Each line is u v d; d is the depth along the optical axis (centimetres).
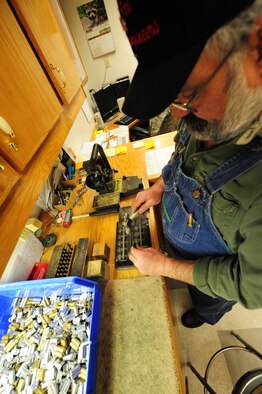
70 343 61
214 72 29
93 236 94
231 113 34
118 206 101
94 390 53
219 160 48
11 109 48
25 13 56
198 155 55
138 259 67
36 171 58
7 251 44
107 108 216
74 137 156
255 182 41
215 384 109
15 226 47
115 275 78
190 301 139
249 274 40
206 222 56
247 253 41
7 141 46
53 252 85
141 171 125
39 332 65
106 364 57
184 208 62
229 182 45
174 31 27
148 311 65
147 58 30
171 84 30
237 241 49
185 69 28
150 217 93
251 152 43
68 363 57
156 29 28
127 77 229
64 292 72
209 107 35
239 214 46
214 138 41
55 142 69
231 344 121
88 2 184
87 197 113
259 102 31
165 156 132
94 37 205
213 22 25
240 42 26
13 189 49
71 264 82
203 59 28
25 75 54
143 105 34
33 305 72
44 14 68
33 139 55
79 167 143
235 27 25
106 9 188
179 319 134
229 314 131
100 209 102
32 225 91
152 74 31
